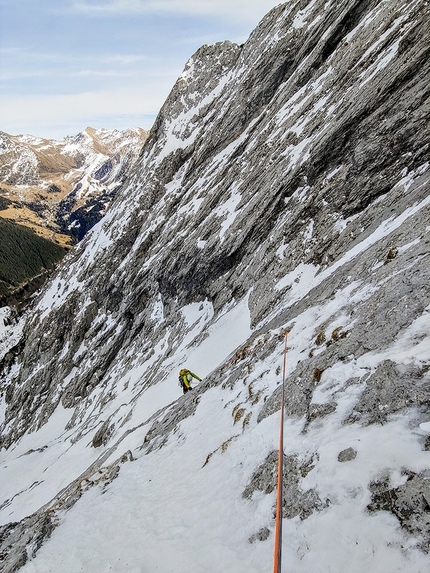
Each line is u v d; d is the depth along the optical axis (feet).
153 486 33.86
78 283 283.18
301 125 120.67
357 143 78.69
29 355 280.72
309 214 87.04
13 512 90.17
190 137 270.67
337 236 72.69
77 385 220.02
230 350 79.10
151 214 251.80
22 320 370.94
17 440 236.43
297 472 18.98
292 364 33.47
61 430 197.26
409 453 14.52
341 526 14.19
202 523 22.18
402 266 30.35
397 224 46.70
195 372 81.46
